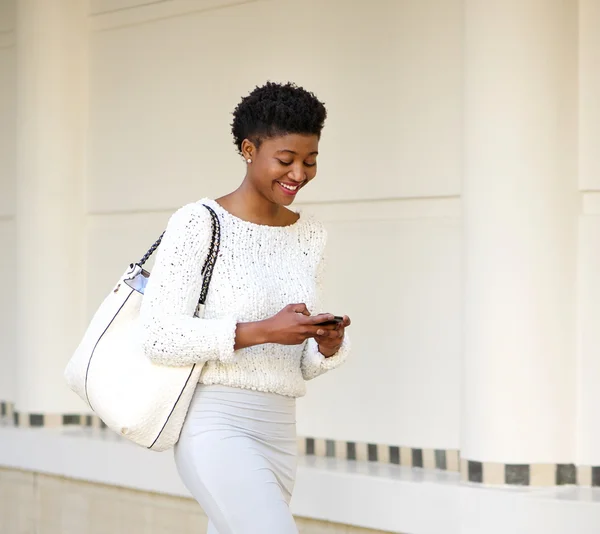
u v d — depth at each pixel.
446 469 6.26
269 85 4.19
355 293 6.71
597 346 5.71
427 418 6.36
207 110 7.54
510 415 5.64
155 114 7.87
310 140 4.11
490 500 5.48
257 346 4.17
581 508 5.25
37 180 8.23
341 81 6.78
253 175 4.20
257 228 4.24
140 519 7.29
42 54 8.20
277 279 4.24
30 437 8.02
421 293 6.41
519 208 5.62
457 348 6.24
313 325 3.94
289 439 4.36
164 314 3.96
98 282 8.27
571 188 5.74
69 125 8.27
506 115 5.64
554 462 5.68
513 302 5.63
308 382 6.96
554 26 5.65
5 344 8.91
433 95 6.36
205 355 3.95
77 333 8.34
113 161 8.16
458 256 6.24
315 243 4.47
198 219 4.07
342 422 6.77
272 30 7.15
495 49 5.66
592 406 5.71
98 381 4.13
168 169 7.78
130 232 8.05
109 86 8.18
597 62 5.71
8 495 8.23
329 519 6.16
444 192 6.30
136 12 7.98
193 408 4.15
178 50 7.71
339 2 6.79
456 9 6.26
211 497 4.03
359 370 6.70
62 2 8.23
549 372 5.66
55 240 8.24
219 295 4.09
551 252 5.66
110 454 7.41
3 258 8.97
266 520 3.93
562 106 5.68
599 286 5.71
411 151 6.45
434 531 5.69
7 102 8.95
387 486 5.89
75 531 7.74
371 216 6.70
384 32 6.58
